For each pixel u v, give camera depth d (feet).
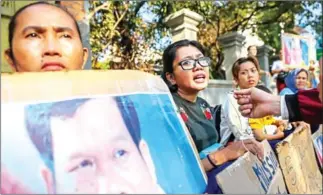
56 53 3.31
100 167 2.35
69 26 3.45
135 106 2.79
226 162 4.16
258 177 4.04
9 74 2.52
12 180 2.17
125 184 2.35
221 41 22.45
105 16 23.03
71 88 2.60
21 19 3.34
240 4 28.53
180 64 5.63
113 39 23.76
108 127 2.51
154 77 3.30
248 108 4.30
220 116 7.00
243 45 22.88
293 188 5.31
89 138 2.41
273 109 4.11
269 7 28.96
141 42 24.34
